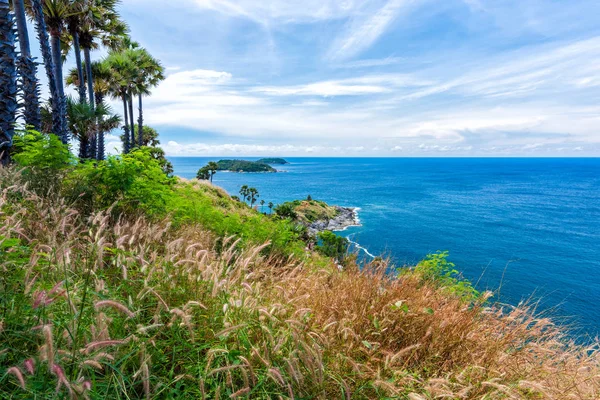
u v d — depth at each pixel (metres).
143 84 32.28
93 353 1.67
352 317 2.81
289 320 2.12
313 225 76.44
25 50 9.38
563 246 74.31
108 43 20.81
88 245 2.69
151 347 1.93
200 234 4.94
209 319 2.31
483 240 75.44
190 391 1.83
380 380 1.92
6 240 2.14
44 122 13.63
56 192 4.78
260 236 6.60
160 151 37.66
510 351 2.86
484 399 2.18
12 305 1.82
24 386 1.30
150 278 2.38
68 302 1.79
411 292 3.60
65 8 15.48
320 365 1.91
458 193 183.50
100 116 16.56
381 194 172.88
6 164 7.19
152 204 5.54
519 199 164.50
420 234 77.81
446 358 2.69
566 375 2.71
